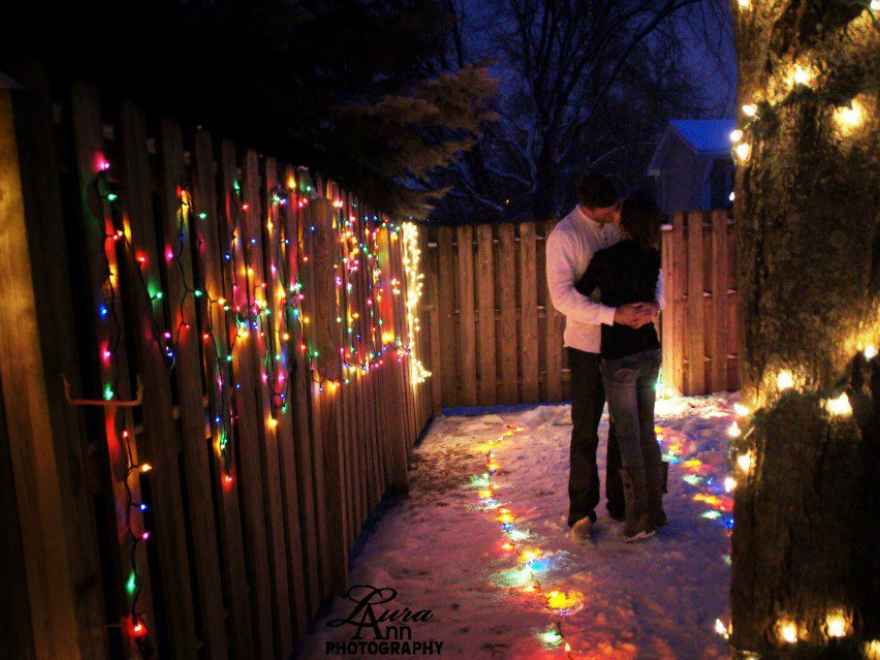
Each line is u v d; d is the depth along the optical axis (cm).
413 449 696
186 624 220
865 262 212
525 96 1841
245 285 285
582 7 1739
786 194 219
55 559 160
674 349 840
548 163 1744
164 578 211
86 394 200
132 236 200
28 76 156
